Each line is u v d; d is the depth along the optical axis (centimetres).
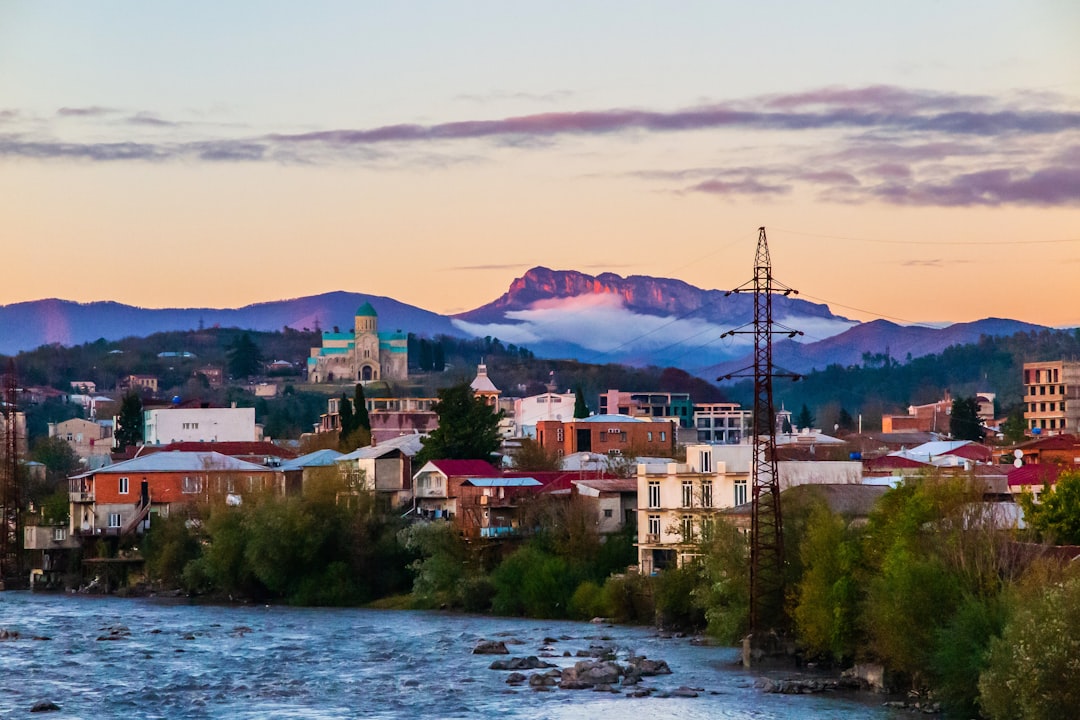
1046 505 19800
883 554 17525
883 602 16362
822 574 18150
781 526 19875
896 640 16088
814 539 18575
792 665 19012
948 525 16975
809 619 18250
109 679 18888
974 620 14975
